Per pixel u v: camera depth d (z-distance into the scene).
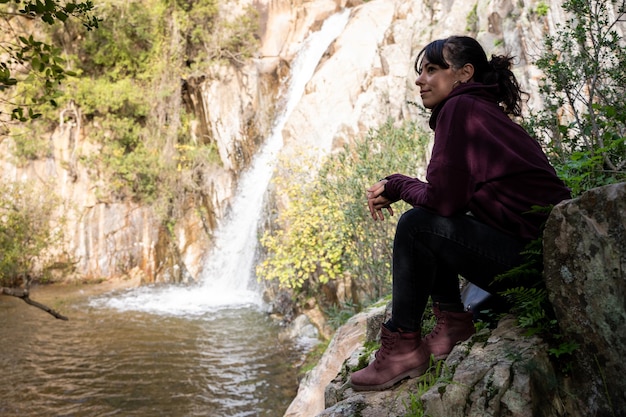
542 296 1.73
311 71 15.17
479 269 1.86
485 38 8.63
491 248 1.82
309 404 4.00
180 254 14.59
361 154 7.44
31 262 13.62
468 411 1.66
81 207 14.67
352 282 9.21
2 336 8.97
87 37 15.38
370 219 7.17
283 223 10.47
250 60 16.50
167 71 15.58
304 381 4.34
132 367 7.57
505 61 2.06
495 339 1.85
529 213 1.79
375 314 3.01
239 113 15.84
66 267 14.02
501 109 1.96
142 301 11.84
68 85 14.50
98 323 9.92
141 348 8.42
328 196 8.31
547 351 1.69
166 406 6.27
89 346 8.53
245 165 15.50
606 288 1.54
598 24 3.19
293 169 10.27
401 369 2.04
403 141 7.39
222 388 6.82
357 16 13.94
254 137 15.87
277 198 11.22
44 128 14.89
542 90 3.46
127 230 14.73
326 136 11.92
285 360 7.85
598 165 2.65
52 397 6.50
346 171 8.10
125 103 15.43
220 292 12.80
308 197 9.27
